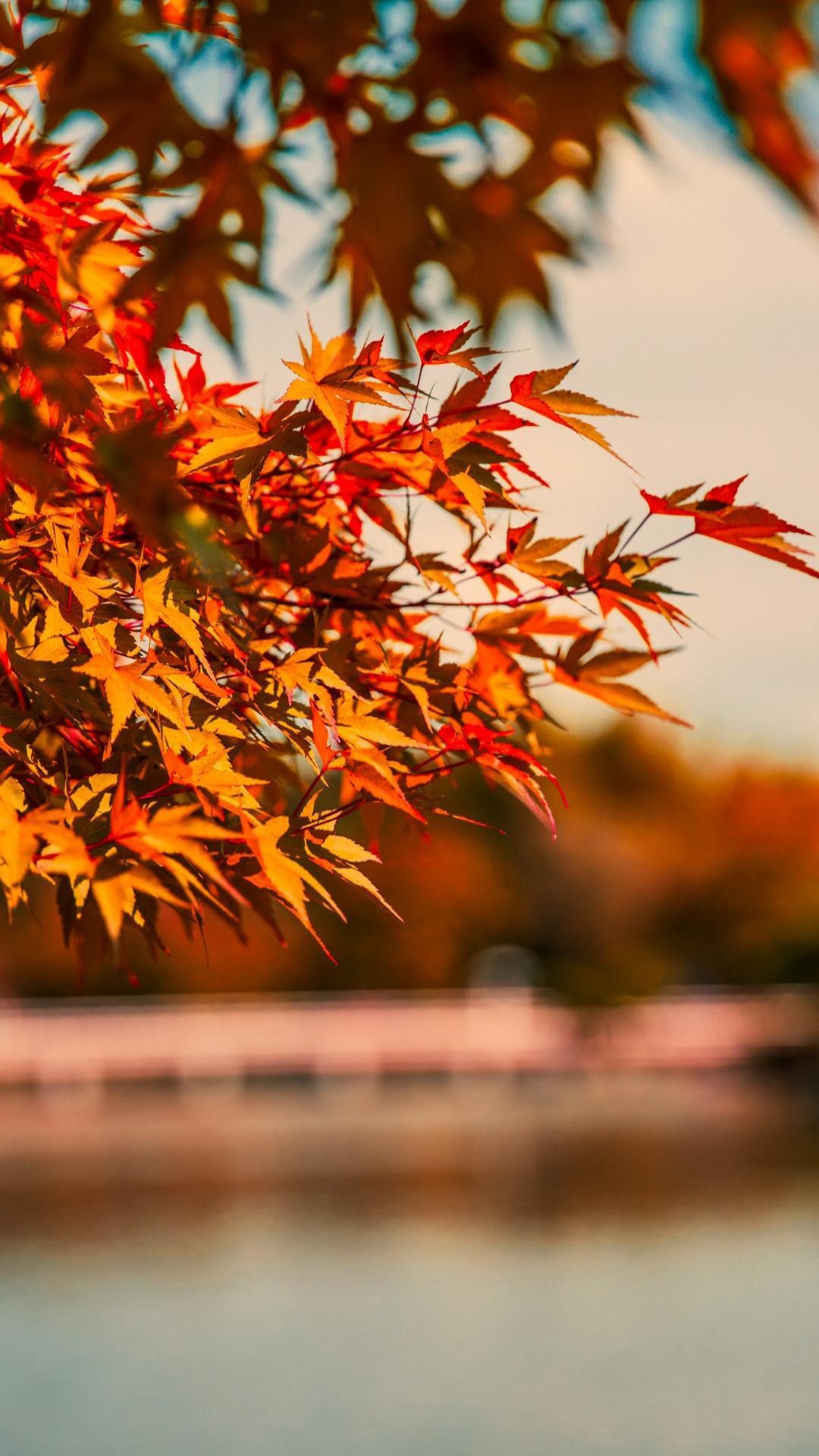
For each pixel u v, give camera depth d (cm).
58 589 133
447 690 162
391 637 167
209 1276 1416
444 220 104
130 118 109
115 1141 2356
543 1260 1491
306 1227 1644
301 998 3806
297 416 134
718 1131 2452
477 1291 1364
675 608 148
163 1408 1018
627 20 85
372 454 154
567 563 150
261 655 145
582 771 4325
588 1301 1331
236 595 153
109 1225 1652
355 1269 1449
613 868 4050
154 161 111
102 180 129
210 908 146
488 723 172
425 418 131
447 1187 1903
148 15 105
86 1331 1224
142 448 111
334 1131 2483
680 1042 3516
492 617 165
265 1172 2020
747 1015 3653
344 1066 3250
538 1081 3300
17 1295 1341
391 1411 1021
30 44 115
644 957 3825
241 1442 946
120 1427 980
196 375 155
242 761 175
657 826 4338
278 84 104
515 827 4000
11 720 139
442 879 3747
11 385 123
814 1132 2411
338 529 164
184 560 140
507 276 104
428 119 101
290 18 99
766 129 80
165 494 111
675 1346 1187
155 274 116
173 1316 1271
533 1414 1012
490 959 4044
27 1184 1923
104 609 141
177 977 3656
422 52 97
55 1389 1069
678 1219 1691
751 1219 1683
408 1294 1350
